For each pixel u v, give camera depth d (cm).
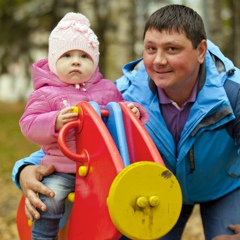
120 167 438
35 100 536
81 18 549
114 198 422
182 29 527
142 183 429
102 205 451
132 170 426
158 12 545
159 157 467
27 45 2948
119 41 2044
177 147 586
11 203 1406
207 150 580
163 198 436
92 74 555
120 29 2045
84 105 496
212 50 609
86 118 487
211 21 2138
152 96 587
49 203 519
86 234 474
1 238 1103
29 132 523
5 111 3688
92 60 548
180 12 539
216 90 566
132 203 427
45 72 547
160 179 434
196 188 612
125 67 653
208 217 627
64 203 530
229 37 2864
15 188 1589
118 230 434
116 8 2073
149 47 540
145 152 479
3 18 2875
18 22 2866
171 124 585
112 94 573
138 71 615
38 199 516
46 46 3006
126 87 620
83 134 492
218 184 611
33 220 530
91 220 468
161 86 541
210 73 577
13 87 4191
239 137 572
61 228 558
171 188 437
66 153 484
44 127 507
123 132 486
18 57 3008
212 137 574
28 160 586
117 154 446
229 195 615
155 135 579
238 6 2647
